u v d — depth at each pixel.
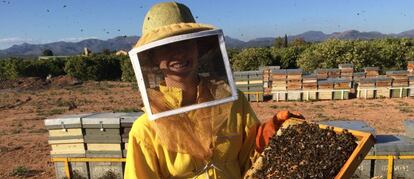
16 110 20.48
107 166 8.38
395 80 18.89
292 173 2.04
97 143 8.30
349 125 7.66
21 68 35.25
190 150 2.03
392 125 13.55
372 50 27.66
